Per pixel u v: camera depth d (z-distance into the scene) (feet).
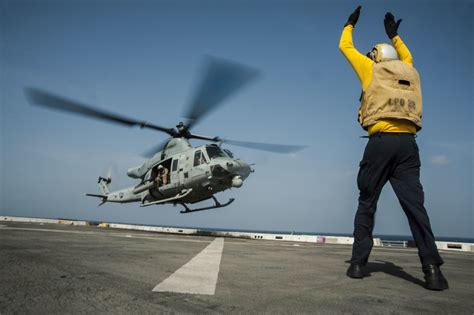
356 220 11.96
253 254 17.87
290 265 13.87
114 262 12.14
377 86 11.73
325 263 15.20
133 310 6.50
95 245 18.38
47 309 6.39
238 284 9.23
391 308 7.49
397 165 11.59
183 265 12.16
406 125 11.50
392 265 15.67
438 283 9.81
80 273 9.76
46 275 9.28
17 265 10.59
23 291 7.52
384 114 11.44
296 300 7.82
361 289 9.48
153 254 15.26
